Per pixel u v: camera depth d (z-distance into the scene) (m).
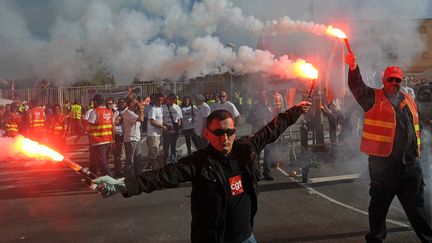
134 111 8.73
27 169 10.11
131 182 2.44
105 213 6.27
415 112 4.20
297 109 3.06
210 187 2.46
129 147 8.68
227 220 2.51
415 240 4.59
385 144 4.07
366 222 5.27
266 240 4.78
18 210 6.60
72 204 6.86
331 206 6.07
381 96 4.18
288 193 6.93
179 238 5.05
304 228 5.14
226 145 2.51
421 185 4.16
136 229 5.46
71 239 5.18
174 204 6.61
